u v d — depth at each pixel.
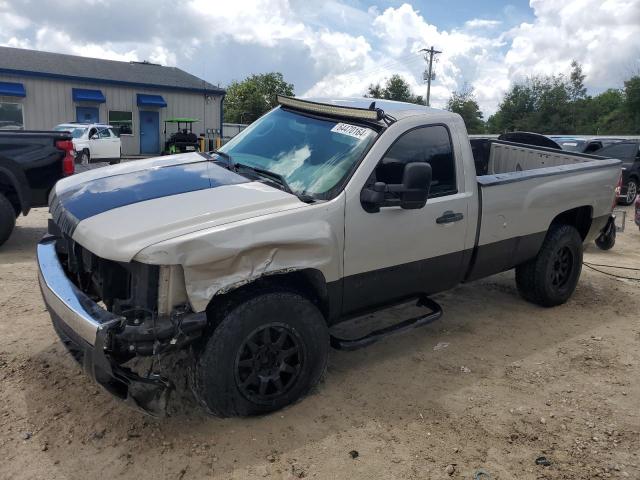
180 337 2.96
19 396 3.57
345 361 4.36
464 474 3.05
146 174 3.88
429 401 3.80
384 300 4.10
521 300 6.00
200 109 33.03
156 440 3.19
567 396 3.95
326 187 3.65
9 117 27.41
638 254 8.86
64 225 3.43
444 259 4.34
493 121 78.19
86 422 3.33
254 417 3.46
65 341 3.29
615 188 6.04
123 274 3.29
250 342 3.28
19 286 5.61
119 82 29.75
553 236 5.45
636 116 56.38
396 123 3.96
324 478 2.96
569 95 67.94
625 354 4.70
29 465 2.93
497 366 4.38
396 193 3.59
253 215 3.26
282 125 4.40
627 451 3.32
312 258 3.45
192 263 2.95
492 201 4.61
